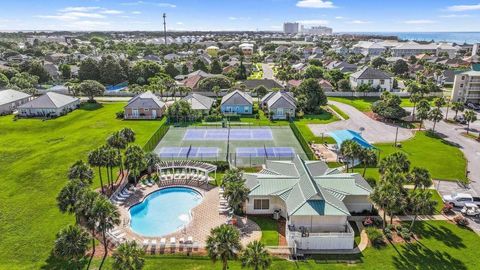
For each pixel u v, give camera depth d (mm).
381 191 36812
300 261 33469
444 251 34906
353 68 165250
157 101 91438
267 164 50562
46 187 48406
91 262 32656
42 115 89500
